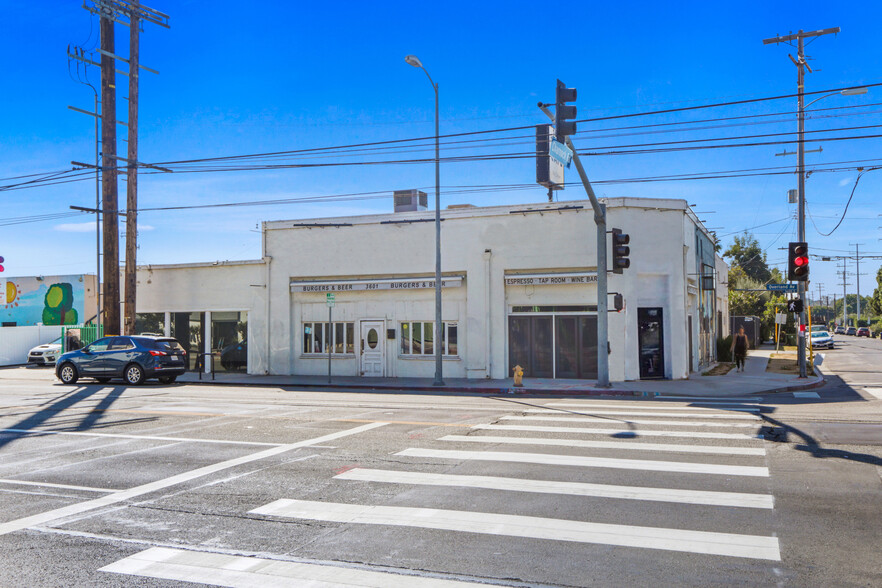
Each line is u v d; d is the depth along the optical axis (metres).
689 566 5.36
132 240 26.94
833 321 140.25
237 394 19.81
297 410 15.27
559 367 23.34
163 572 5.43
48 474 9.04
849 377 24.73
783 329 56.97
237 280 28.39
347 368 26.42
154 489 8.14
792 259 22.42
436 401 17.34
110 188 26.27
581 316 23.08
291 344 27.33
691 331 25.81
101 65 26.42
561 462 9.09
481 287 24.14
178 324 29.59
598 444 10.34
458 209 25.25
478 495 7.54
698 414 13.79
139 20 26.97
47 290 39.22
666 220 23.05
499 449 10.06
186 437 11.69
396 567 5.43
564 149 16.14
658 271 22.81
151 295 30.11
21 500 7.76
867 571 5.22
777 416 13.37
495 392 20.55
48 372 30.72
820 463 8.88
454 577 5.21
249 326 28.08
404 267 25.52
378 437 11.30
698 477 8.17
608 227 22.62
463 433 11.55
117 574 5.39
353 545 5.98
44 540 6.30
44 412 15.37
